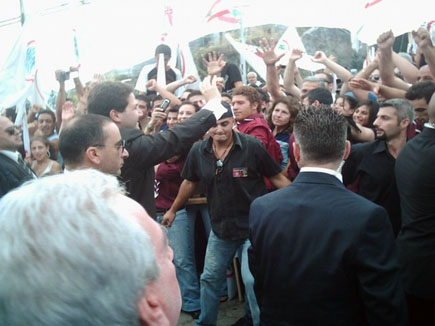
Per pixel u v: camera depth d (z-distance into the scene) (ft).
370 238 5.24
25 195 2.20
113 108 7.61
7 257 1.98
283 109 13.21
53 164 15.53
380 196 9.36
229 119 9.93
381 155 9.37
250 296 10.02
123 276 2.07
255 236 6.14
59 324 1.91
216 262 10.41
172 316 2.59
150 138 7.55
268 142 11.71
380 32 13.23
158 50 19.67
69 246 1.99
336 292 5.38
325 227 5.46
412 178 7.35
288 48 22.80
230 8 18.99
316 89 13.39
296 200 5.84
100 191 2.38
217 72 16.30
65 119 10.50
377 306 5.14
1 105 15.74
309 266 5.49
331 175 5.90
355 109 12.82
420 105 10.85
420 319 7.88
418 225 7.41
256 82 24.81
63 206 2.11
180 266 12.07
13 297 1.94
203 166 10.39
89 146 6.45
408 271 7.58
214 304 10.48
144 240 2.26
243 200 10.14
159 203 12.49
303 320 5.61
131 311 2.12
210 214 10.56
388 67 13.60
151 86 15.81
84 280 1.96
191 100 15.17
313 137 5.88
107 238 2.07
